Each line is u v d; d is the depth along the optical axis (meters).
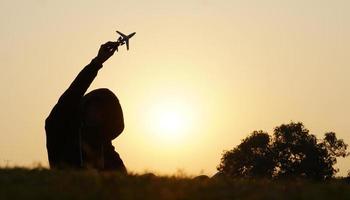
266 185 29.98
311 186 29.75
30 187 27.64
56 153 39.84
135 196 26.48
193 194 27.41
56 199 25.55
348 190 29.06
